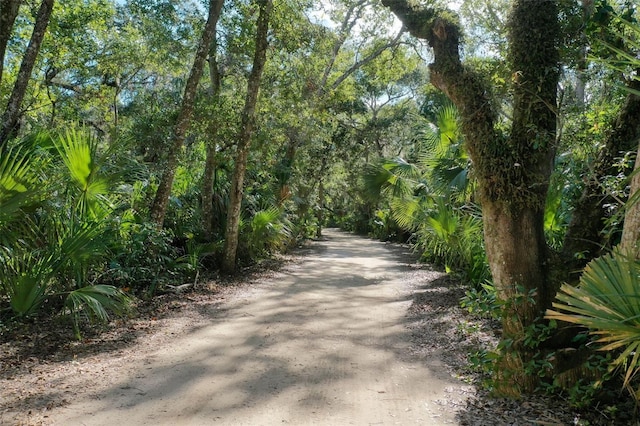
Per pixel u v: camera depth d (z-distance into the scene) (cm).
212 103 1177
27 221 687
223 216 1414
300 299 1005
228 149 1310
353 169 3130
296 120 1438
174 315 833
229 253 1282
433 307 921
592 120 538
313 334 731
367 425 431
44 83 1678
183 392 495
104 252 779
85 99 1816
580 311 308
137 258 938
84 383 513
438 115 1270
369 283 1247
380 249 2367
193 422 428
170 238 1138
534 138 491
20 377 523
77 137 759
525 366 476
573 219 525
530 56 493
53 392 486
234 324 785
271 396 489
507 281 498
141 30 1352
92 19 1633
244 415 445
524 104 496
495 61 551
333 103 1708
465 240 1102
